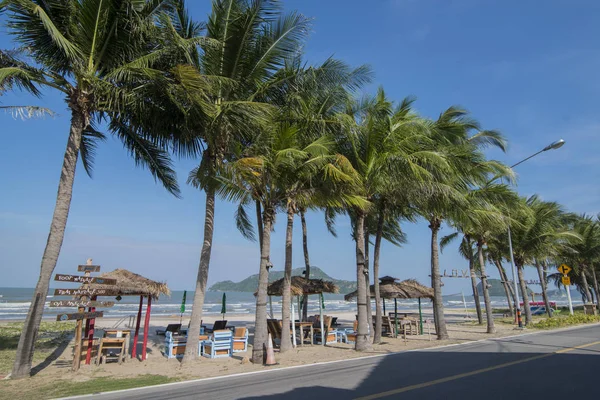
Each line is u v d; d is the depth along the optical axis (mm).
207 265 11734
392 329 18000
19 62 9859
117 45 10734
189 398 6801
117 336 11969
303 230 18297
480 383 7438
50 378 8906
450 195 14539
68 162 9938
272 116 11625
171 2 11258
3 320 26609
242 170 10281
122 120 11930
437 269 16922
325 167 11664
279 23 11469
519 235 24297
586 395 6480
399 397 6438
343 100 13336
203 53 11703
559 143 16703
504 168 17078
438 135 15875
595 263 41625
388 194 14844
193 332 11203
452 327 23328
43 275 9336
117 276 11516
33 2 9133
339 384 7590
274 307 58406
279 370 9594
